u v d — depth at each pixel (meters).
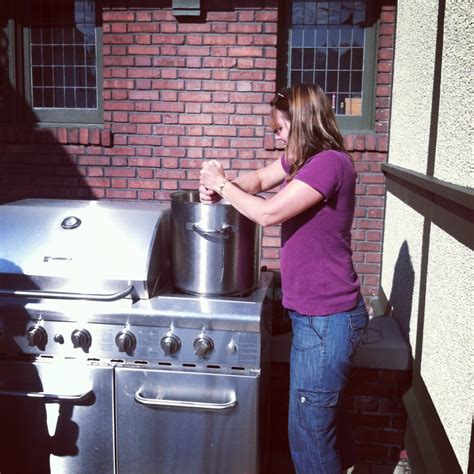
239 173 4.07
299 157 2.26
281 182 2.71
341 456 2.60
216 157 4.06
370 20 4.06
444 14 2.51
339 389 2.26
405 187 3.29
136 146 4.10
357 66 4.11
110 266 2.39
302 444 2.32
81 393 2.42
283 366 3.11
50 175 4.17
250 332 2.34
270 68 3.95
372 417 3.12
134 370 2.39
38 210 2.61
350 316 2.24
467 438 1.97
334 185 2.16
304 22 4.10
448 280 2.29
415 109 3.14
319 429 2.28
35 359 2.47
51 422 2.48
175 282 2.52
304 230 2.21
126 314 2.36
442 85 2.50
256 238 2.52
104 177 4.15
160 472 2.47
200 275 2.43
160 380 2.39
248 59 3.95
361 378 3.10
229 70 3.97
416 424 2.65
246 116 4.01
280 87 4.15
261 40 3.92
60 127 4.17
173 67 3.99
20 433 2.50
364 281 4.17
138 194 4.15
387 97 4.03
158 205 2.76
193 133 4.05
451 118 2.33
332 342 2.21
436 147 2.59
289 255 2.27
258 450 2.42
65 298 2.38
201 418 2.40
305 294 2.23
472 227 1.96
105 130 4.07
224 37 3.94
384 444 3.13
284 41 4.11
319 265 2.21
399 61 3.74
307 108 2.22
